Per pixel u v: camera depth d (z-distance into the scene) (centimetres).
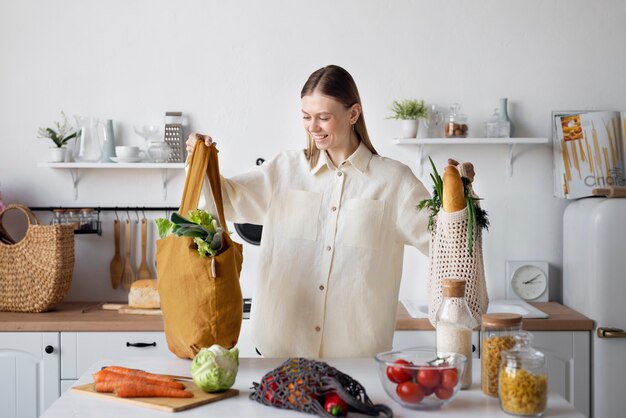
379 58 382
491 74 383
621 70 385
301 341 231
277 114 384
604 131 376
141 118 385
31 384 333
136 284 356
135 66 383
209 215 209
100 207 386
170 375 194
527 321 336
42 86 383
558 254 388
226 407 171
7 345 332
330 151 238
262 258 237
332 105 224
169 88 384
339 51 382
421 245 234
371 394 181
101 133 384
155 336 333
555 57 384
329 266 231
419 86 383
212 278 202
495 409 170
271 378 172
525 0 383
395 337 333
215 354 179
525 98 385
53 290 349
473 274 199
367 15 381
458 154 384
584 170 377
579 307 355
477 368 206
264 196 239
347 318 231
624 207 336
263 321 234
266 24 382
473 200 201
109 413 166
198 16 382
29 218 357
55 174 386
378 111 383
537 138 364
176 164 370
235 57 383
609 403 336
